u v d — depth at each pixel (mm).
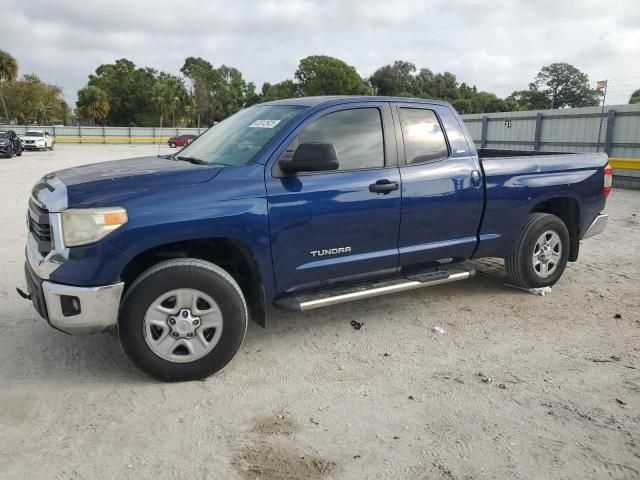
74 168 4453
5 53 62312
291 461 2959
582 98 78250
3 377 3836
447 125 4938
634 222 10195
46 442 3092
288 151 4102
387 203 4441
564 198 5777
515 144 20656
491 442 3146
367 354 4309
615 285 6137
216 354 3811
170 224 3594
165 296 3637
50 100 74500
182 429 3246
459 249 5023
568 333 4754
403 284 4668
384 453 3035
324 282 4348
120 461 2936
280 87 93688
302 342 4527
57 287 3480
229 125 4895
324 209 4156
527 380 3895
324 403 3564
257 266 3988
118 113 87125
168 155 5020
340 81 85438
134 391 3680
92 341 4438
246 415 3410
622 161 16094
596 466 2941
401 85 99438
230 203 3799
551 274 5770
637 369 4078
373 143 4488
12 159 29141
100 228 3445
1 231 8539
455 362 4180
